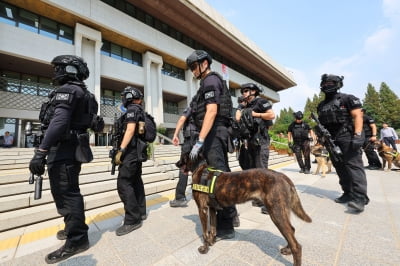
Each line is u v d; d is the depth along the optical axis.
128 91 2.83
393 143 8.00
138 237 2.34
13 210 2.86
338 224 2.51
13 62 11.38
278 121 66.50
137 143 2.65
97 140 13.51
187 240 2.23
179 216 3.00
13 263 1.87
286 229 1.60
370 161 7.26
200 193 2.04
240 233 2.36
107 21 13.42
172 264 1.79
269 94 32.84
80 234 2.01
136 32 15.06
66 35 12.70
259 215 2.97
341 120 3.15
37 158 1.74
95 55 13.20
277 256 1.85
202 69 2.31
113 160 2.57
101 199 3.46
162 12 16.66
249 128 3.30
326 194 3.97
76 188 2.06
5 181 3.38
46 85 12.02
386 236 2.15
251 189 1.78
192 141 2.64
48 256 1.88
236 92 27.25
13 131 10.98
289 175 6.40
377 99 48.88
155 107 16.95
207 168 2.08
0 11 10.50
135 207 2.56
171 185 4.67
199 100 2.32
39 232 2.53
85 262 1.86
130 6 15.63
